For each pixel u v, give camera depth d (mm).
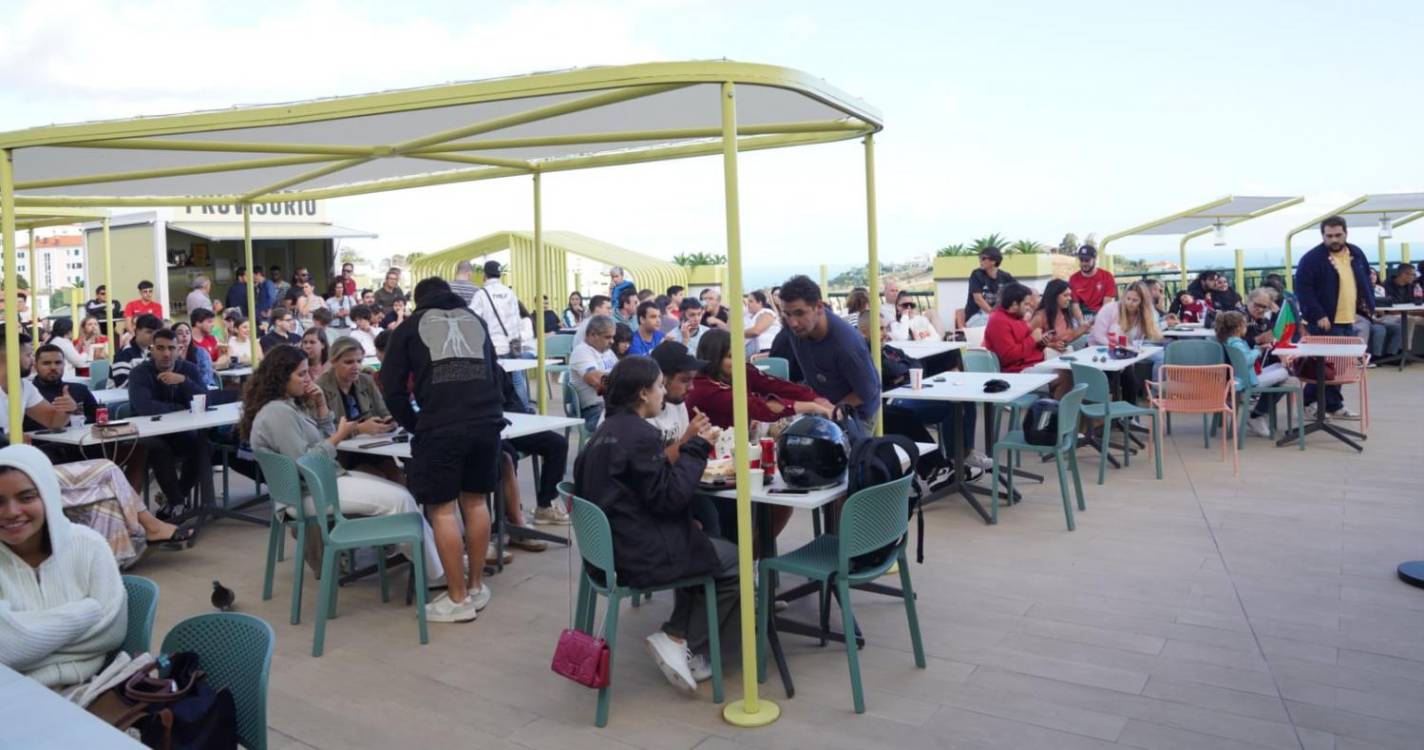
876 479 3801
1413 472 7270
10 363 4391
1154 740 3432
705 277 20328
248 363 10492
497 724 3742
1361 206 14086
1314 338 8633
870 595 4992
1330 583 4953
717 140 5691
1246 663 4035
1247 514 6285
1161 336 9289
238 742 2480
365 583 5535
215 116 3814
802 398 4969
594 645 3631
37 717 1959
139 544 5500
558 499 6695
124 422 6293
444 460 4742
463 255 21188
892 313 11188
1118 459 8078
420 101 3520
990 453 7551
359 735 3676
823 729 3602
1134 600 4809
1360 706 3631
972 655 4219
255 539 6512
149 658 2578
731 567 4035
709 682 4043
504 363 9461
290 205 17375
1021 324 7941
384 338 6254
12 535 2686
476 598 5016
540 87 3414
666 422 4852
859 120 4855
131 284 15938
